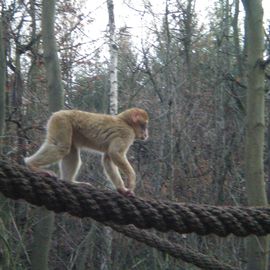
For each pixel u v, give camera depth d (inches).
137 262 794.2
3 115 525.7
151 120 888.9
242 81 815.1
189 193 820.0
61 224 808.9
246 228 235.6
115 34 930.1
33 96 808.9
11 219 594.9
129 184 313.0
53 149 303.3
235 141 873.5
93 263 849.5
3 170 190.9
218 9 1002.7
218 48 870.4
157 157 847.7
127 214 215.2
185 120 862.5
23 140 680.4
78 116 315.3
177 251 375.9
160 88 958.4
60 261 815.1
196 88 930.1
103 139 318.7
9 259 540.4
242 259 741.3
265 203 522.3
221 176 834.2
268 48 702.5
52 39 597.9
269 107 841.5
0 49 527.8
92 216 209.2
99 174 807.7
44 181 198.2
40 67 837.2
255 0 538.3
